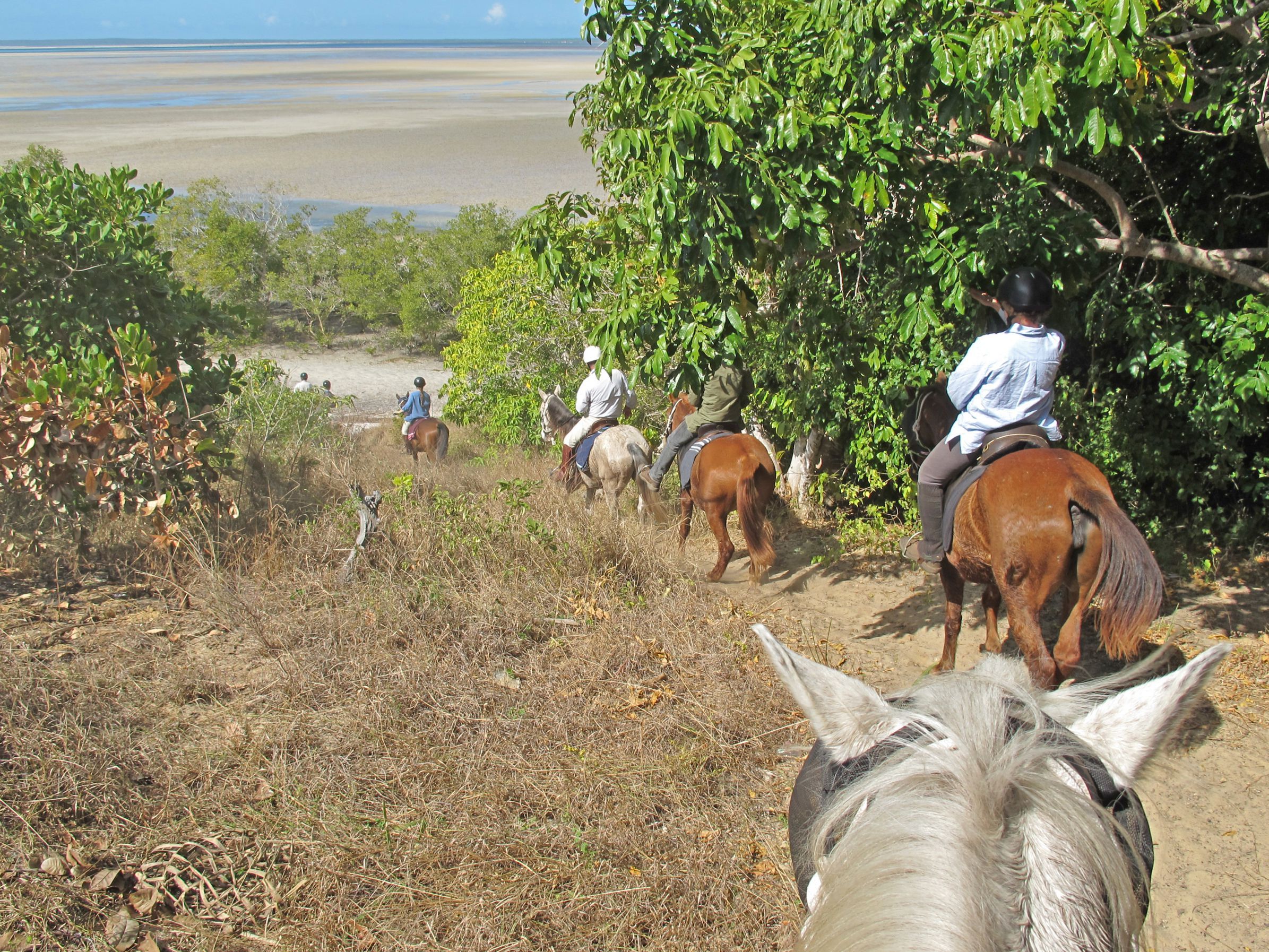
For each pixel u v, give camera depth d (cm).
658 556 730
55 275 750
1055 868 150
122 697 480
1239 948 369
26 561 657
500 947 337
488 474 1163
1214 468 707
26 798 395
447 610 594
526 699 505
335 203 4481
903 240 594
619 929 346
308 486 895
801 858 231
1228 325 610
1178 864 415
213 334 851
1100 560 403
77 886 354
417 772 432
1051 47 430
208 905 352
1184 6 529
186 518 696
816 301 717
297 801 404
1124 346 761
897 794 163
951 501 507
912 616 687
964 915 137
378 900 358
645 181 538
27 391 616
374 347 3178
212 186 3562
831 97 535
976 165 600
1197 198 712
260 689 502
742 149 494
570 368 1525
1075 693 220
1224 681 552
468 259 3067
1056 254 588
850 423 877
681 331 534
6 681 471
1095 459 750
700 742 474
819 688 216
